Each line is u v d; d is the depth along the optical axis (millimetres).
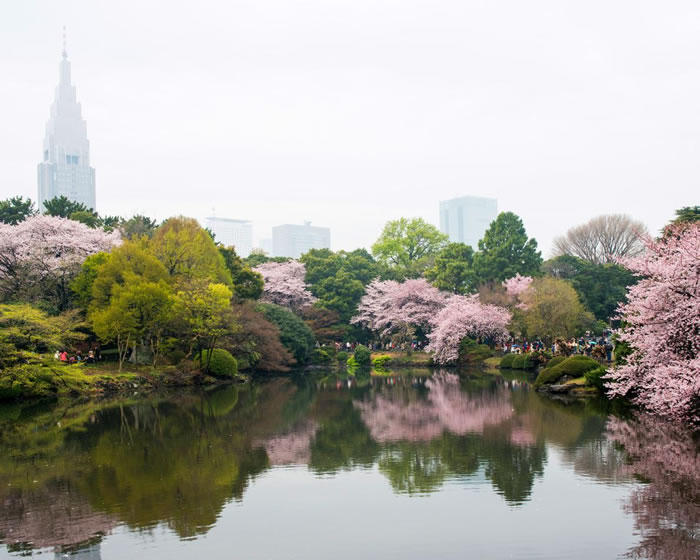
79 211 62625
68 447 20625
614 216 79250
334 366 62688
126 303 37812
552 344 52469
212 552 11070
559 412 26297
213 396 36000
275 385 43625
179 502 14062
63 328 37625
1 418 27750
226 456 18812
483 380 43812
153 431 23609
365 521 12570
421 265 83688
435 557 10672
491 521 12367
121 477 16359
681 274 21562
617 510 12695
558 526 11938
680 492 13781
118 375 39031
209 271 47531
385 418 26000
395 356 63469
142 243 45906
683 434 20422
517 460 17344
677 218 41500
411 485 15109
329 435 22172
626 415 24875
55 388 35281
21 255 45156
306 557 10773
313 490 14883
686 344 21938
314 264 77625
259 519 12812
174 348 46656
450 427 23234
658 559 10266
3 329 33594
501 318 57188
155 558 10836
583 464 16531
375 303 70188
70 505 13922
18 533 12164
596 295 67500
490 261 70562
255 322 49562
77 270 44750
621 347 30359
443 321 58844
